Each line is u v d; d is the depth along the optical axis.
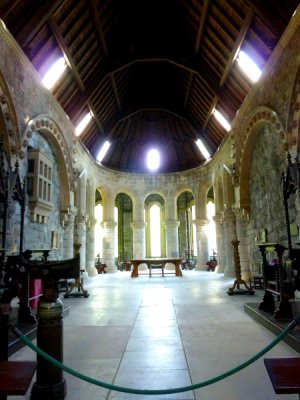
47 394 2.78
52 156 11.47
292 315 5.31
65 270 3.00
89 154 16.86
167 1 11.84
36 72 9.04
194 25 11.57
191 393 2.97
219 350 4.17
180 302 7.98
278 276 5.64
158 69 16.33
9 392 2.05
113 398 2.89
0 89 7.27
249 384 3.15
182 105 17.91
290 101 7.69
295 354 3.96
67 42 9.84
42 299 2.95
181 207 25.77
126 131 21.19
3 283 5.01
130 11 11.95
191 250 24.95
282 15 7.82
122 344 4.49
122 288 11.21
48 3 8.03
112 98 15.78
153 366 3.63
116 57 12.91
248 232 12.99
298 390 2.01
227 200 15.44
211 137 17.47
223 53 11.13
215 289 10.45
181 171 22.06
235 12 9.14
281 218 9.20
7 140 7.72
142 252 21.39
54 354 2.87
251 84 10.75
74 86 11.77
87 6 9.48
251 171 12.24
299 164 6.46
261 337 4.74
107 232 20.56
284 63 7.98
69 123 12.40
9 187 6.28
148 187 22.12
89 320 6.05
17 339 4.32
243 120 11.58
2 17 7.30
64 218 12.17
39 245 10.02
